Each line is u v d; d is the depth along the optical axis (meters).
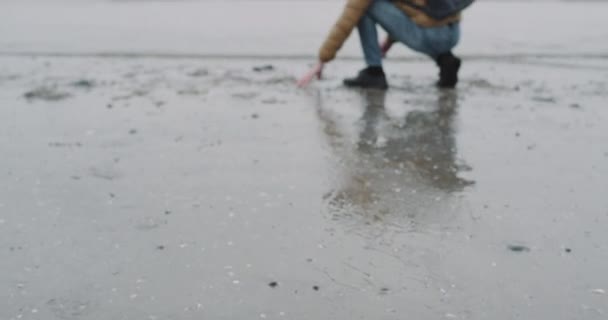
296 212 2.01
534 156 2.56
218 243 1.79
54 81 4.11
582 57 5.10
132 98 3.61
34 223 1.92
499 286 1.56
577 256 1.71
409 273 1.62
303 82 3.93
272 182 2.27
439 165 2.46
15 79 4.16
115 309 1.47
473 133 2.91
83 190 2.19
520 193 2.16
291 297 1.52
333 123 3.08
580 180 2.27
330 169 2.40
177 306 1.48
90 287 1.56
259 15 8.16
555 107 3.40
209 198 2.12
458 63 3.94
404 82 4.21
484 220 1.94
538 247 1.76
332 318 1.43
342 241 1.81
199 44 5.72
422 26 3.83
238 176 2.33
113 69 4.58
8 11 8.51
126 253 1.74
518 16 8.22
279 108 3.38
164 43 5.78
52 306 1.48
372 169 2.41
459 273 1.62
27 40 5.90
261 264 1.67
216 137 2.82
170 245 1.78
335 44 3.83
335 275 1.62
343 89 3.93
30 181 2.28
